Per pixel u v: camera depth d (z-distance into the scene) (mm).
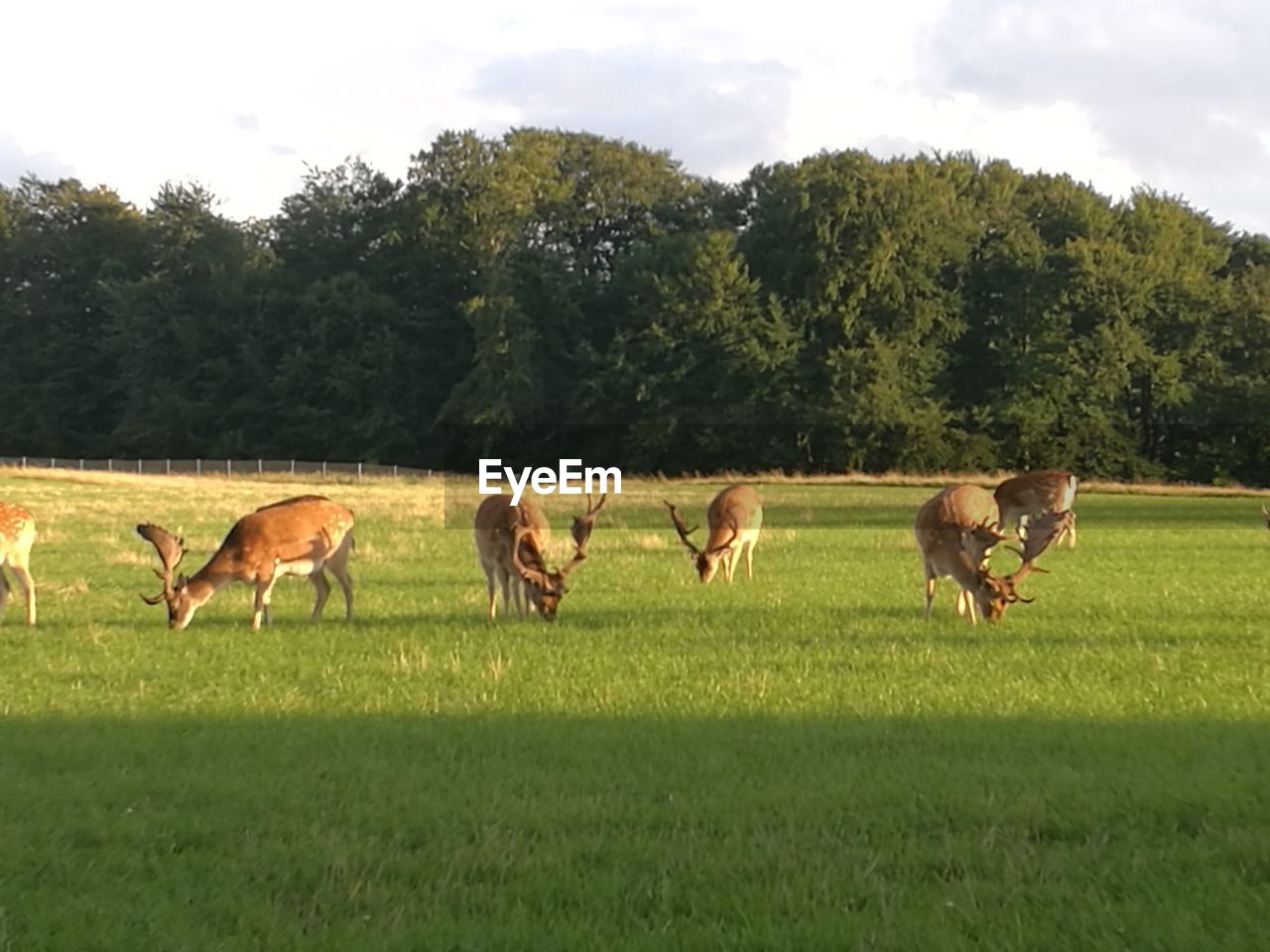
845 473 50062
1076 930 5176
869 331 52156
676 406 53062
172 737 8531
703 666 11109
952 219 54031
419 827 6531
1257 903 5430
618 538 24500
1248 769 7562
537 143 67625
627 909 5434
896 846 6199
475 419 57500
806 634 12836
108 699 9852
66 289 75000
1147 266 52188
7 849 6191
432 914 5359
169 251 71750
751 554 19781
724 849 6156
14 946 5090
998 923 5238
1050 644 12234
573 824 6555
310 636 12797
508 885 5699
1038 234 56500
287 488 42000
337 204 72188
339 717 9195
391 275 68312
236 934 5211
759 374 51688
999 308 53531
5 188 76625
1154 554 22250
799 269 53875
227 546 13250
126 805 6945
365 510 32062
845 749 8125
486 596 15984
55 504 31531
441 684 10352
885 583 17484
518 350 58406
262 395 67938
